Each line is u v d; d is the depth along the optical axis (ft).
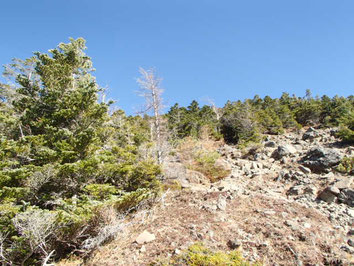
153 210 29.01
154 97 56.03
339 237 22.33
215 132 94.94
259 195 32.04
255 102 152.15
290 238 21.44
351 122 63.36
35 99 43.24
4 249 20.88
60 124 37.58
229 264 17.21
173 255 19.15
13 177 26.68
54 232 21.74
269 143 64.85
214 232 22.77
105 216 25.26
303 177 38.34
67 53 46.88
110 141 41.73
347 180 32.76
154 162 37.09
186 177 43.11
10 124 39.60
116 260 19.76
